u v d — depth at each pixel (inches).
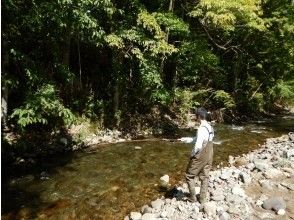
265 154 443.8
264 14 801.6
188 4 656.4
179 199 294.8
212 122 737.0
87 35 508.7
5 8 335.9
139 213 275.7
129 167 398.9
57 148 447.5
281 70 932.0
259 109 916.6
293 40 853.8
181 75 745.0
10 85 423.8
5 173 366.9
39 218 273.7
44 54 492.4
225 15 546.6
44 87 367.9
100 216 278.7
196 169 273.7
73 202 303.3
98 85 596.4
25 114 366.3
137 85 622.8
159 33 502.0
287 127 742.5
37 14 356.8
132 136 547.2
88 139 492.7
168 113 662.5
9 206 292.4
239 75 903.7
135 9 523.8
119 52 543.5
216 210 264.8
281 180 336.2
